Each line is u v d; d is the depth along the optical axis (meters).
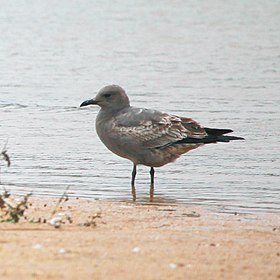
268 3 46.66
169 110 22.64
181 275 8.80
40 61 29.97
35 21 38.91
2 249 9.22
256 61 30.61
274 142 19.14
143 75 27.72
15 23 38.19
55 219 11.30
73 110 22.50
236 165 17.12
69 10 42.53
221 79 27.19
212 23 39.81
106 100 15.53
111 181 15.66
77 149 18.08
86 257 9.16
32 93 24.77
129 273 8.70
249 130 20.28
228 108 22.86
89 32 36.56
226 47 33.53
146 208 13.15
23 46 32.88
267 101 23.84
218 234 11.26
